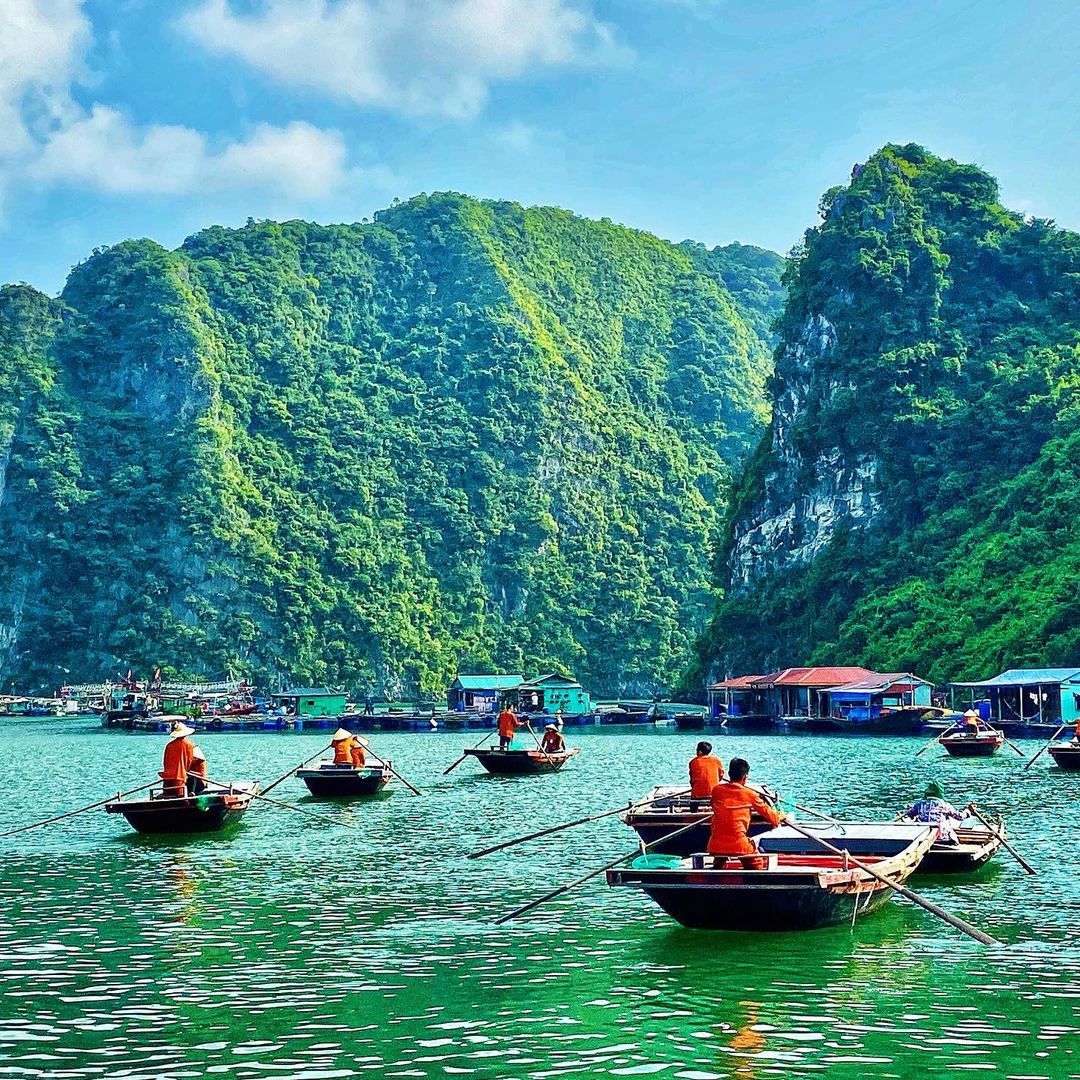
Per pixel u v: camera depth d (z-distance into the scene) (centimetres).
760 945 2466
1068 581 11919
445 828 4200
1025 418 15838
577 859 3500
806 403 18188
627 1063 1806
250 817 4506
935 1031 1936
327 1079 1750
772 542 18000
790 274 19962
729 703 13538
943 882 3072
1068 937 2514
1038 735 9281
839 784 5772
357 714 15000
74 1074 1775
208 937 2558
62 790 6103
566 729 13150
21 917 2758
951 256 18488
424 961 2356
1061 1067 1783
